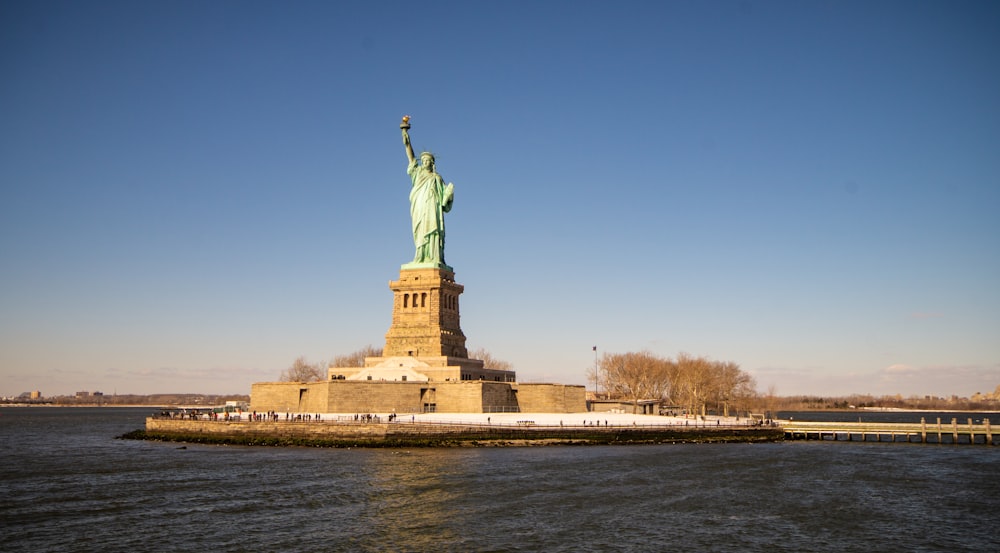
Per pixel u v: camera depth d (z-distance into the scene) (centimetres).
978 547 9038
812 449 18600
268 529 9588
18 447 19750
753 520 10200
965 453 17825
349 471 13875
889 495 11950
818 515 10519
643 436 19738
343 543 8988
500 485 12462
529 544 8975
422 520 10056
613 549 8800
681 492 12025
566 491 11994
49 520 10044
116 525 9781
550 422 19900
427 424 18225
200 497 11481
